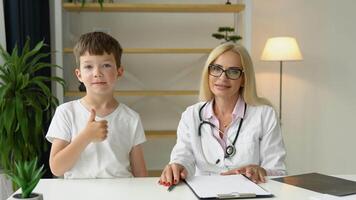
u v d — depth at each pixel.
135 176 1.60
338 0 3.45
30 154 2.47
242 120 1.65
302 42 3.48
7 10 2.69
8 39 2.70
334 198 1.12
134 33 3.35
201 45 3.39
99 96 1.56
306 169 3.63
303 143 3.60
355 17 3.48
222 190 1.20
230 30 3.02
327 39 3.49
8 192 2.36
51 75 3.08
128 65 3.38
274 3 3.42
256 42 3.44
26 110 2.42
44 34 3.07
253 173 1.37
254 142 1.62
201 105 1.75
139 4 2.95
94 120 1.42
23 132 2.33
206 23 3.38
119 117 1.59
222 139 1.65
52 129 1.53
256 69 3.47
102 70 1.54
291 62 3.50
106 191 1.21
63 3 2.90
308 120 3.57
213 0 3.34
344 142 3.62
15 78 2.40
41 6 3.04
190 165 1.58
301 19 3.45
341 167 3.65
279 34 3.45
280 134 1.67
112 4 2.94
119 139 1.56
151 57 3.39
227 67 1.61
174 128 3.47
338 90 3.55
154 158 3.47
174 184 1.29
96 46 1.52
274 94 3.52
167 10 3.18
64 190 1.22
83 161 1.48
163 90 3.36
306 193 1.19
